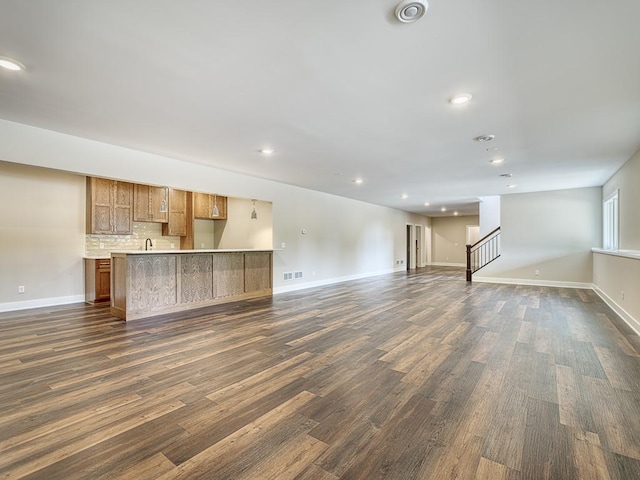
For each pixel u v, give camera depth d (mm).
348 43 1970
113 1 1609
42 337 3586
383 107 2900
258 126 3393
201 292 5258
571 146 4039
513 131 3492
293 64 2215
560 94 2633
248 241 7086
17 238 4977
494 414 2035
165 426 1909
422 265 13422
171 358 2971
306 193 7395
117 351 3145
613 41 1925
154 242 6773
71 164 3746
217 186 5367
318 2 1613
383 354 3090
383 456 1645
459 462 1596
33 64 2215
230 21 1764
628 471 1522
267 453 1669
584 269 7199
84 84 2506
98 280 5484
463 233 13891
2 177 4836
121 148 4180
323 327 4035
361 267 9438
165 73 2340
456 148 4137
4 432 1841
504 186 6949
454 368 2756
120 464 1582
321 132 3570
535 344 3365
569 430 1857
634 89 2541
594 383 2457
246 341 3471
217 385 2439
